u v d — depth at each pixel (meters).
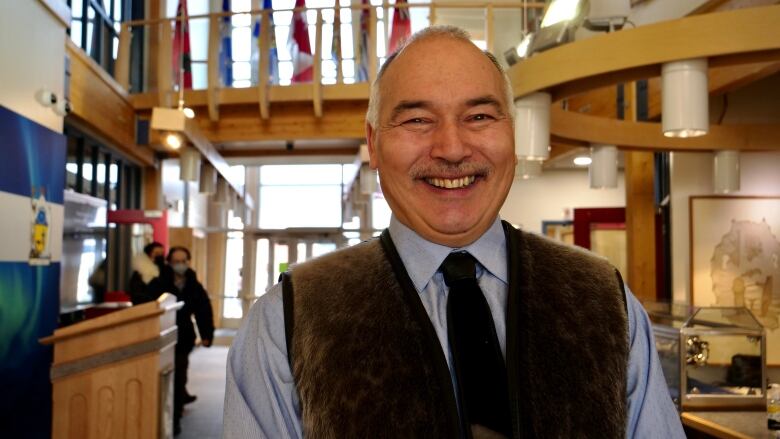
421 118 1.09
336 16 6.34
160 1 7.80
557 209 9.95
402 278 1.06
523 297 1.06
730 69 4.29
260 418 1.05
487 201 1.10
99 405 2.93
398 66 1.12
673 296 5.36
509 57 3.80
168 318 3.16
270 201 13.84
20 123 3.60
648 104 5.32
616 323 1.06
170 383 3.15
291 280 1.10
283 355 1.05
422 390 0.97
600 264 1.13
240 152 7.80
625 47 2.28
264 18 6.25
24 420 3.58
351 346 1.00
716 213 5.29
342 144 7.41
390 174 1.11
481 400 1.00
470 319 1.05
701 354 2.61
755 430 2.28
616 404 1.00
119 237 7.07
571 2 2.85
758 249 5.24
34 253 3.75
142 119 7.00
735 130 3.88
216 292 12.62
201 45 11.96
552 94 2.68
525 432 0.97
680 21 2.19
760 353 2.63
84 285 4.98
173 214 9.77
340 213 13.75
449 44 1.11
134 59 7.66
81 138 6.12
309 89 6.26
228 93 6.31
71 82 5.19
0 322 3.35
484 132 1.09
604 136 3.56
